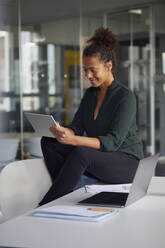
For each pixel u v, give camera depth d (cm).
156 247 112
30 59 558
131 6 569
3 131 552
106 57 263
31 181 220
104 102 271
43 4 561
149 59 568
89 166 242
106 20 579
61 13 570
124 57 582
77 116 289
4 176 203
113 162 249
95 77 264
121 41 580
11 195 204
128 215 146
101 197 173
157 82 567
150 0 559
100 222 137
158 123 570
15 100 554
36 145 557
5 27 546
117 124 259
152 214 148
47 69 568
